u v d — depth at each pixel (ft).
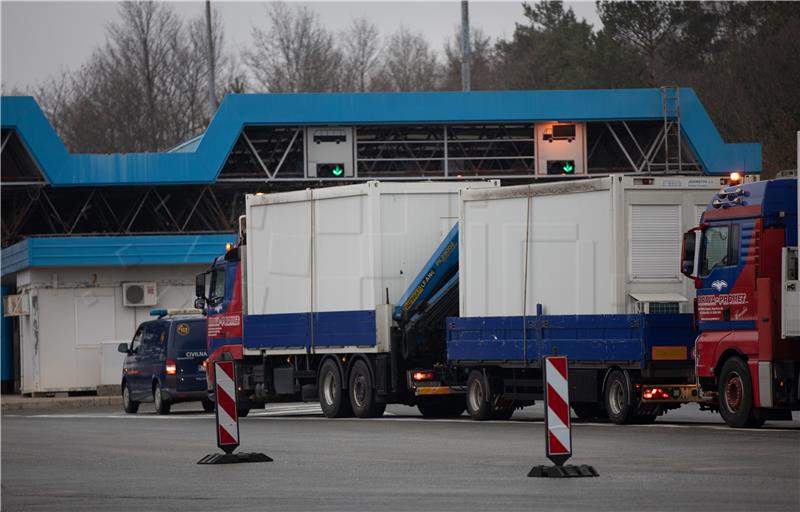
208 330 224.33
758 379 144.36
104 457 138.62
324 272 199.62
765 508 84.38
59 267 315.78
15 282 347.97
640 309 157.69
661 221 160.25
